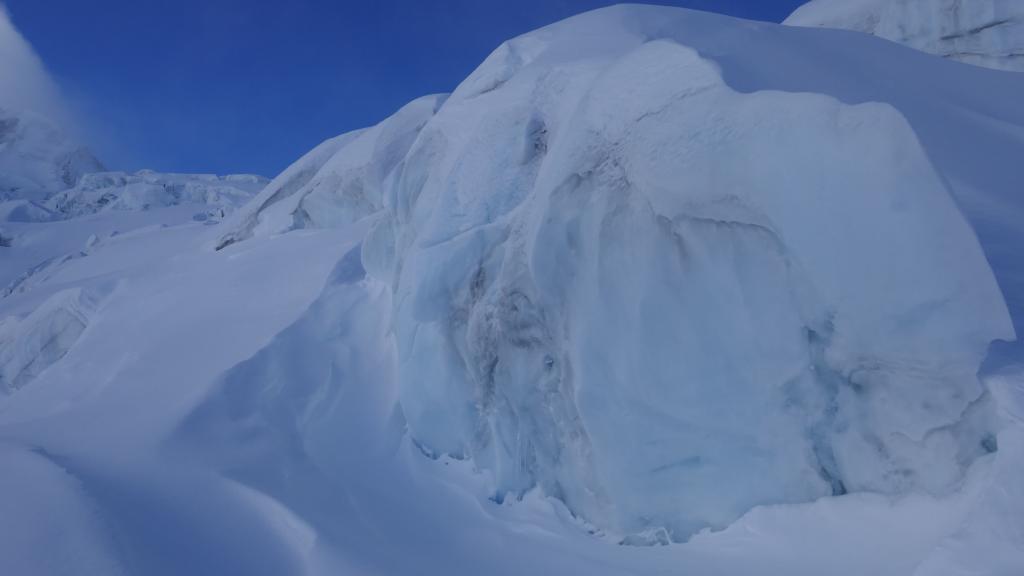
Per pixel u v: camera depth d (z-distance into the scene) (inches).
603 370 164.4
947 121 213.3
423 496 204.4
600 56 231.1
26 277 811.4
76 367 350.0
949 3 445.4
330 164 466.9
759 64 209.8
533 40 277.9
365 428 244.8
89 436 234.8
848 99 194.1
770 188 132.7
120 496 178.5
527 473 192.4
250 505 185.0
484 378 208.4
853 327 126.8
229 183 1648.6
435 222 237.8
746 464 146.7
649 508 158.2
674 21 252.7
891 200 115.1
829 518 131.4
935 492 118.3
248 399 251.3
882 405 127.0
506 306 200.2
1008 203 166.4
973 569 90.0
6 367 454.0
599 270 169.0
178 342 324.5
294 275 362.0
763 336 140.9
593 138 180.2
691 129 152.6
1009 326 106.8
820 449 137.1
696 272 149.9
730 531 145.6
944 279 111.7
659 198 155.9
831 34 283.0
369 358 283.4
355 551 157.9
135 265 612.7
